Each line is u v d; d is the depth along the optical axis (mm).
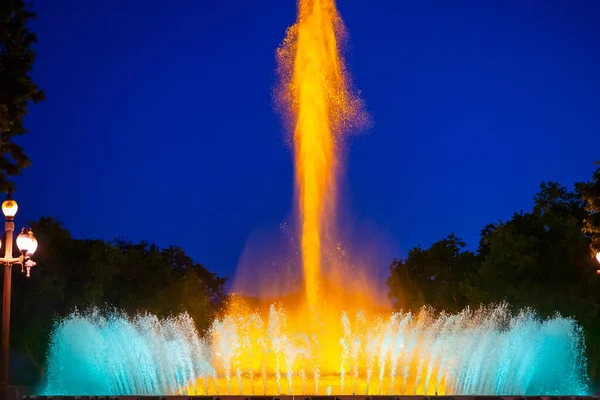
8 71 18625
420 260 63750
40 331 39188
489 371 31484
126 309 48969
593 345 35844
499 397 18922
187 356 35125
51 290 40125
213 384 26531
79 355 34938
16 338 39031
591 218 25625
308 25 39938
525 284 38781
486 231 53625
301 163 39562
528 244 39188
